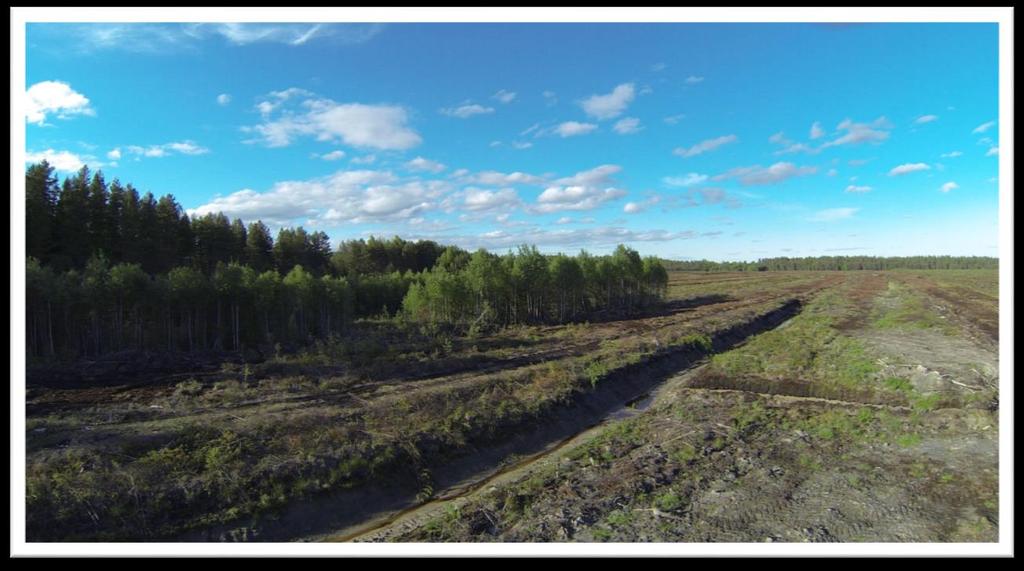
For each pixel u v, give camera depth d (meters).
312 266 68.88
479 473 14.56
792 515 9.73
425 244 85.12
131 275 27.08
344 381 20.70
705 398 19.48
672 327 37.12
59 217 40.31
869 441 13.58
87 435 13.27
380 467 13.35
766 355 26.75
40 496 10.23
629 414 20.20
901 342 26.69
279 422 14.77
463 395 18.77
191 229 54.62
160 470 11.81
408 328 35.09
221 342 29.78
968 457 11.84
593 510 10.50
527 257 42.75
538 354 27.72
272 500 11.55
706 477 11.84
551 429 17.72
